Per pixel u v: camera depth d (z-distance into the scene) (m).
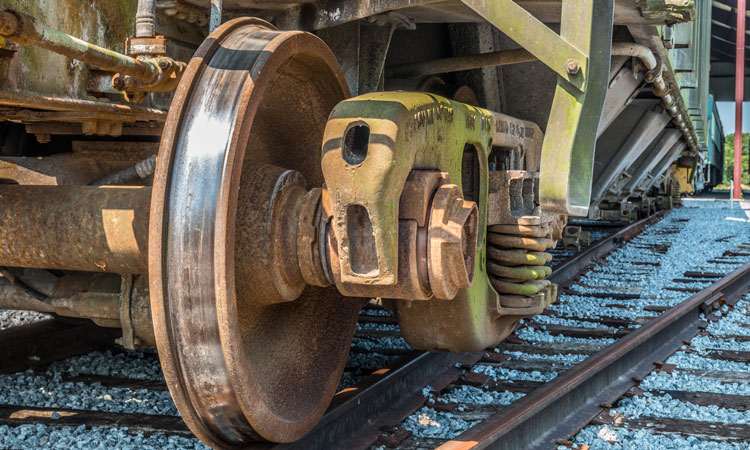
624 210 11.91
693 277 7.95
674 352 4.78
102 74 2.87
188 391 2.43
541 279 3.78
